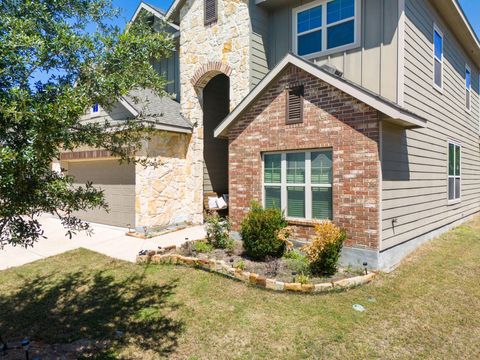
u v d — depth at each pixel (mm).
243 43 10102
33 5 3178
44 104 2895
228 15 10508
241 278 6082
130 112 10305
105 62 3473
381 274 6305
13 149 2654
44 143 2807
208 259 6855
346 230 6711
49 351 3803
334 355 3814
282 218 7316
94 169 12008
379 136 6293
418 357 3787
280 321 4578
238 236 8555
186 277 6297
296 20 9812
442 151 10305
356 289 5688
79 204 3369
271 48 10453
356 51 8320
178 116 11641
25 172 2777
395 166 7035
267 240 6871
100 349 3881
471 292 5590
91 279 6285
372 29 8016
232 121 8492
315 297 5375
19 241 3029
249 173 8328
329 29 8992
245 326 4438
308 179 7414
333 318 4672
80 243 9055
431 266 6887
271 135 7867
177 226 11164
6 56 2760
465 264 7031
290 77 7512
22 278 6367
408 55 7820
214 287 5789
